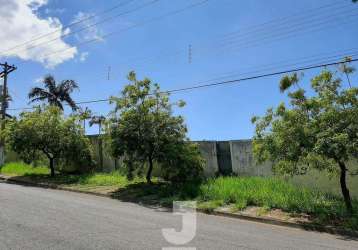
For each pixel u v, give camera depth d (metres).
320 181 14.59
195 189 15.49
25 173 25.20
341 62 12.05
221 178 17.23
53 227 9.39
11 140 23.58
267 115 12.69
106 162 24.16
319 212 12.05
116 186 18.70
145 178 20.62
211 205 13.55
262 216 12.02
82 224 9.88
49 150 23.75
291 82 12.16
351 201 12.90
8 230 9.00
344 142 10.91
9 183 21.50
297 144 11.86
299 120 12.04
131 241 8.27
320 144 11.14
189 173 17.81
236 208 13.04
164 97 18.23
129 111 17.73
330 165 12.07
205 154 19.48
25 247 7.66
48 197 15.03
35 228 9.23
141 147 17.66
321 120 11.70
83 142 23.73
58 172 25.83
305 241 9.34
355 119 11.42
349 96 11.62
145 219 11.07
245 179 16.48
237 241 8.85
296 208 12.64
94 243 8.02
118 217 11.20
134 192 16.83
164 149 17.56
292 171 12.52
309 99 12.11
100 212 11.98
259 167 17.38
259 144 12.76
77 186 19.23
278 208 12.96
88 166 24.59
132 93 17.98
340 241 9.55
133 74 18.11
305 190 14.03
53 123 23.52
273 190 14.54
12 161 32.25
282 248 8.45
